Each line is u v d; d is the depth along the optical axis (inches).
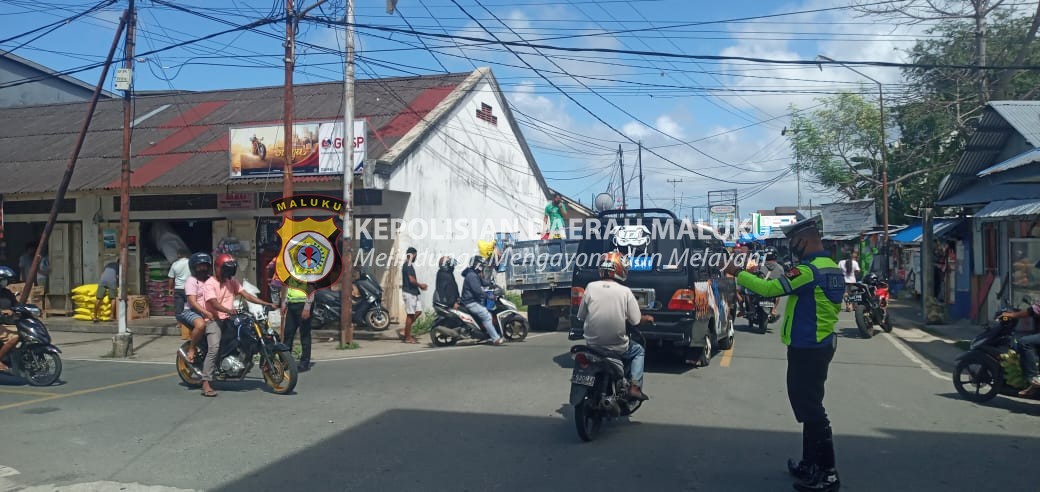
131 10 490.6
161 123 807.7
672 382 368.2
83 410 306.7
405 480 212.1
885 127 1309.1
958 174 622.5
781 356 457.7
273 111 788.6
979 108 981.2
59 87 1106.7
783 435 263.3
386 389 352.8
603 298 262.7
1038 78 956.0
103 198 694.5
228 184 609.0
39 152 770.2
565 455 237.6
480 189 826.8
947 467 225.3
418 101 755.4
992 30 976.9
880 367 426.6
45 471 221.8
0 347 363.9
